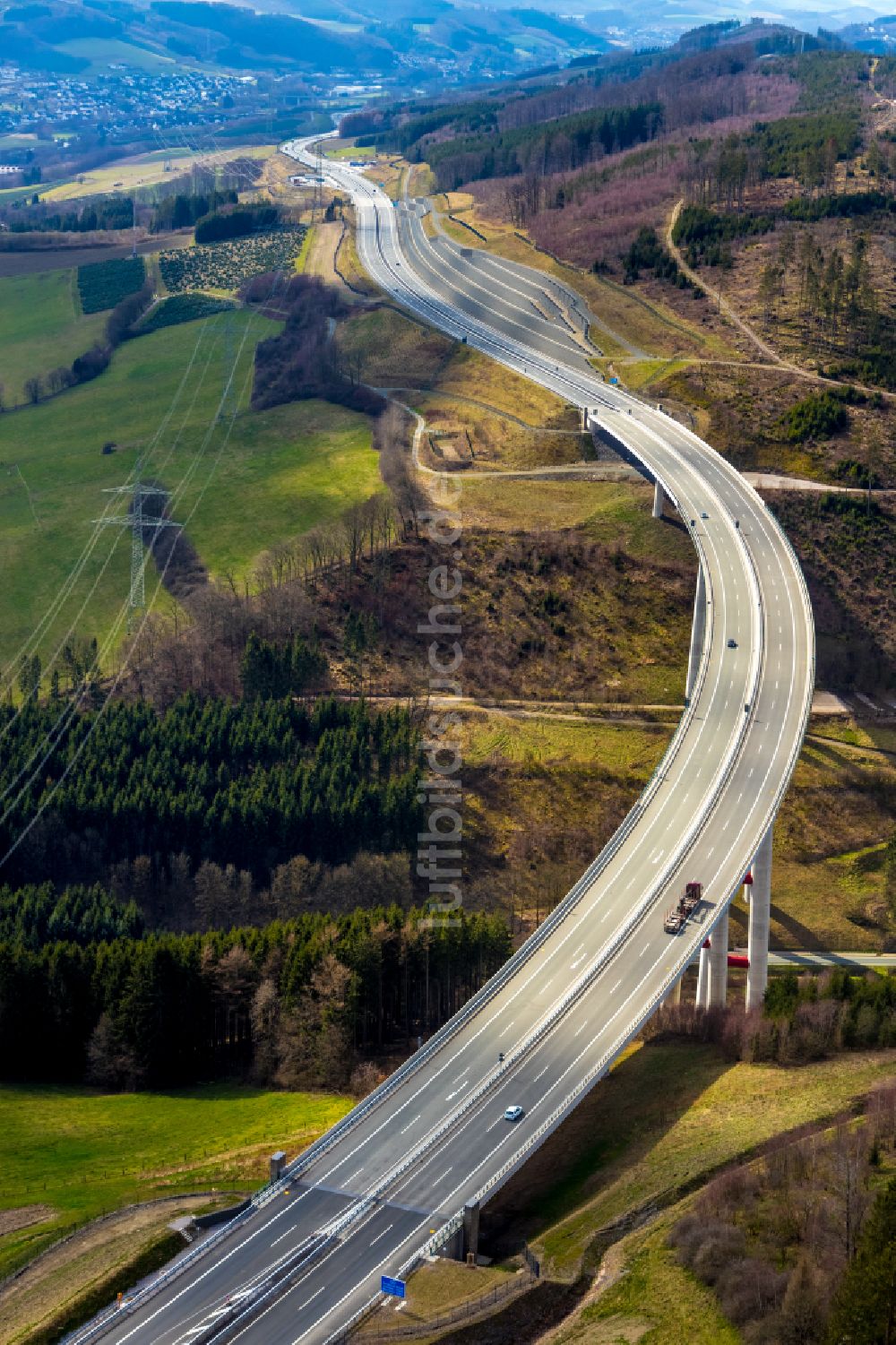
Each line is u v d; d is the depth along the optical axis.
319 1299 159.00
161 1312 157.00
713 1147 183.12
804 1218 162.00
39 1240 170.75
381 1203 174.25
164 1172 190.25
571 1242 170.38
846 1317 139.88
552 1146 196.75
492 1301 159.12
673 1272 159.75
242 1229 170.12
